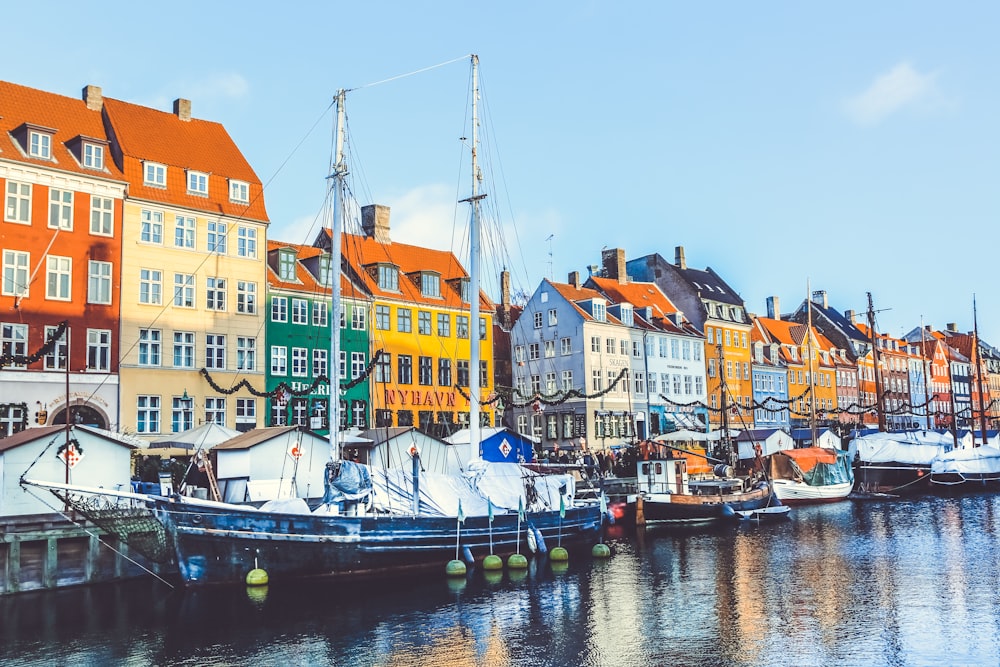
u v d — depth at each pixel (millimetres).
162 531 26391
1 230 38562
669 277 81875
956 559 32531
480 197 40250
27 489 27328
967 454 64688
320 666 19688
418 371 56844
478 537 31688
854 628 22344
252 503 31781
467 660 20109
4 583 25734
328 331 51844
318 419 50188
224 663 19875
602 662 19891
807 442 85750
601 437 65625
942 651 20047
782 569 30938
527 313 70938
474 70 41250
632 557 34312
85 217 41281
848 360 103062
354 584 28188
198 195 46000
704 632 22281
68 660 20016
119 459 30109
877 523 44438
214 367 45469
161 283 43812
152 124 47125
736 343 83875
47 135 40500
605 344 68062
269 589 26812
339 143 33312
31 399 38594
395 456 43062
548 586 28312
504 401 51562
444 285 61469
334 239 32438
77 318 40469
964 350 133250
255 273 47812
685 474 46781
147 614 23969
